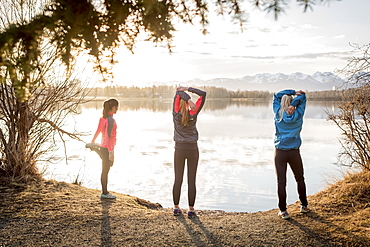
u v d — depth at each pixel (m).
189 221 5.16
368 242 4.06
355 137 6.86
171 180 11.52
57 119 7.55
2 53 1.79
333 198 5.82
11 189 6.40
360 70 6.29
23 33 1.79
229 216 5.48
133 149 17.97
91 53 2.02
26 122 7.09
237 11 2.07
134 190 10.19
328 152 16.89
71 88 7.52
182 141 5.38
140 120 39.81
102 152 6.51
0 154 7.36
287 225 4.77
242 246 4.09
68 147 16.94
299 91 5.09
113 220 5.21
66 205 5.88
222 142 21.11
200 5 2.13
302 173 5.21
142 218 5.34
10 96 7.01
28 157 7.37
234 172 12.82
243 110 67.88
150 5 1.82
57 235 4.52
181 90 5.29
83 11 1.79
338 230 4.47
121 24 2.02
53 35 1.90
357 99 6.50
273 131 27.94
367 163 6.56
